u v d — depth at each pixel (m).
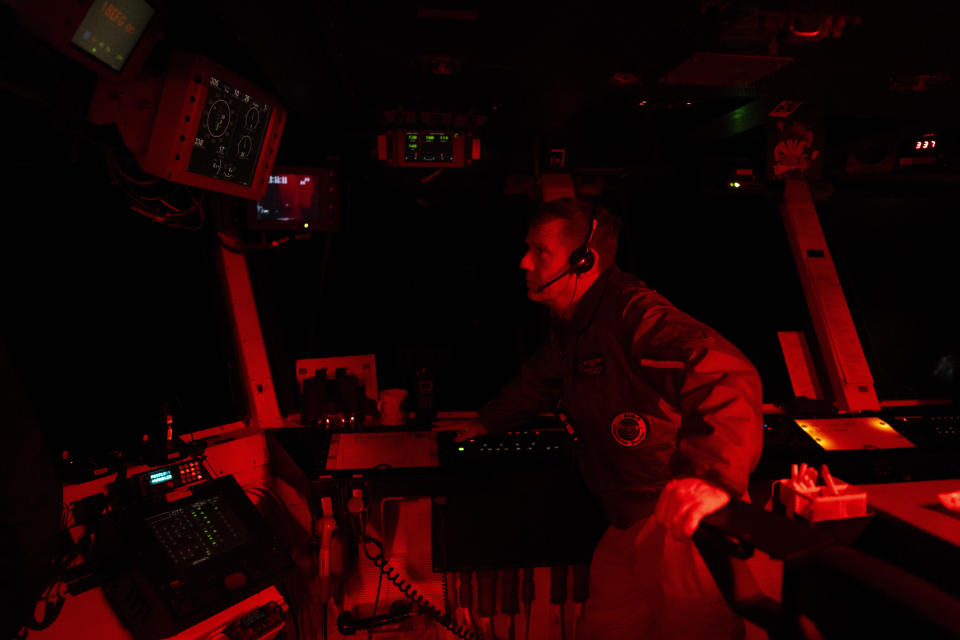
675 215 3.31
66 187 2.11
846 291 3.35
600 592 2.14
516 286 3.14
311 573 2.62
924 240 3.19
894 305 3.26
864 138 3.10
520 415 2.36
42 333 2.05
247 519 2.08
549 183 2.92
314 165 2.95
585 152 3.08
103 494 2.02
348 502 2.19
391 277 3.10
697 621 1.75
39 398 2.03
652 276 3.27
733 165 3.15
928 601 0.68
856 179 3.20
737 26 1.76
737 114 2.87
